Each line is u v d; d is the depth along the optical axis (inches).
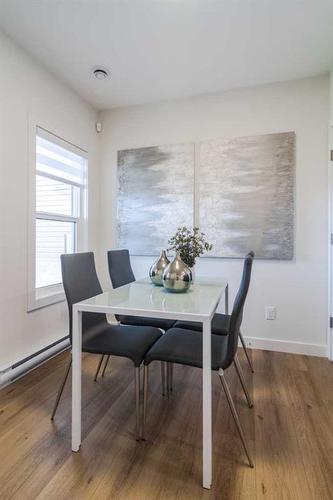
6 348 80.1
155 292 69.2
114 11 70.2
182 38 79.4
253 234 104.8
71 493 45.1
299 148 100.5
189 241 86.7
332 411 67.1
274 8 69.2
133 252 120.3
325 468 50.4
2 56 77.7
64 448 54.7
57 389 76.2
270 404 69.9
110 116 123.5
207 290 71.9
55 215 103.7
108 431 59.6
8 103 80.0
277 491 45.8
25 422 62.3
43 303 93.4
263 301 104.8
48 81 95.4
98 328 72.8
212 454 53.6
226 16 71.6
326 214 98.2
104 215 125.8
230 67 93.4
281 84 102.2
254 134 104.9
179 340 63.2
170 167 114.5
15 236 82.7
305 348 100.9
